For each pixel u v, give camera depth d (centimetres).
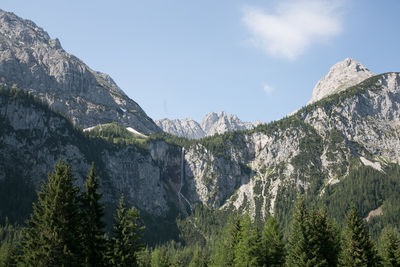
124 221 7638
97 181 6769
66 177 6341
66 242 5994
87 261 6219
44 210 6153
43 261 5769
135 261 7562
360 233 8819
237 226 10331
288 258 9462
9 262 9081
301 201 9744
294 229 9512
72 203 6228
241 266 9062
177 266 15125
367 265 8612
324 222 9000
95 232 6462
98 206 6638
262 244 9144
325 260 8344
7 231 17638
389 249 9562
